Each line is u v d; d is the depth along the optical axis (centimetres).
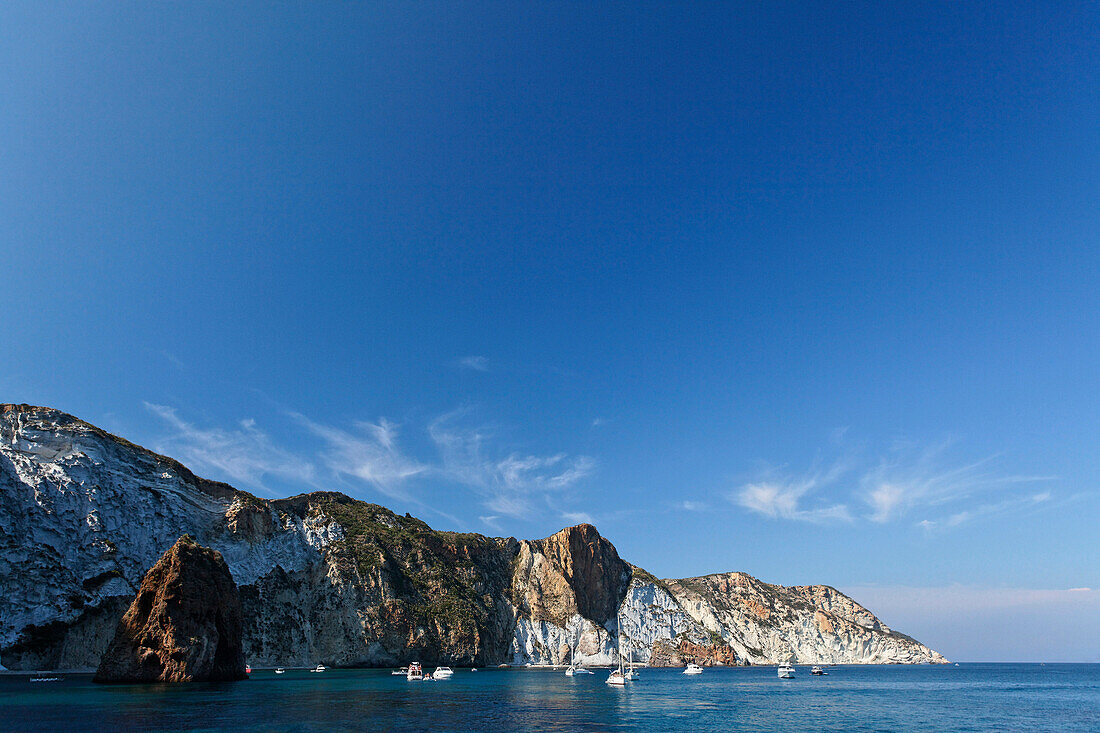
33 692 6981
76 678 8694
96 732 4584
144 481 12950
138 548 11738
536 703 7731
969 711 8444
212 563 9425
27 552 9994
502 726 5609
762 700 9231
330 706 6494
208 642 8688
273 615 14075
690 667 16438
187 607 8531
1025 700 10400
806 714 7588
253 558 14438
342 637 14562
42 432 11612
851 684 13825
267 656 13500
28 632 9475
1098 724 7231
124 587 10950
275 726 5066
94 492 11431
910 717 7606
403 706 6794
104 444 12512
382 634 14825
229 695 7138
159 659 8188
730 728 6147
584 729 5666
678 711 7412
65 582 10212
